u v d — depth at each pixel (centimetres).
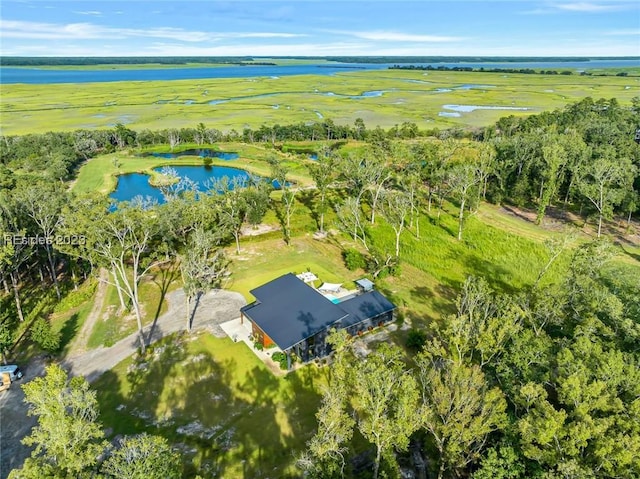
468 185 7500
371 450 3559
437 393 3044
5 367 4353
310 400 4119
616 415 2684
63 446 2423
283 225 8338
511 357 3488
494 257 6906
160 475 2453
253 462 3456
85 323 5356
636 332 3381
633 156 9000
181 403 4066
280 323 4697
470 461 3191
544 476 2520
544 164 8631
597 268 4525
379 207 8800
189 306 5431
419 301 5884
